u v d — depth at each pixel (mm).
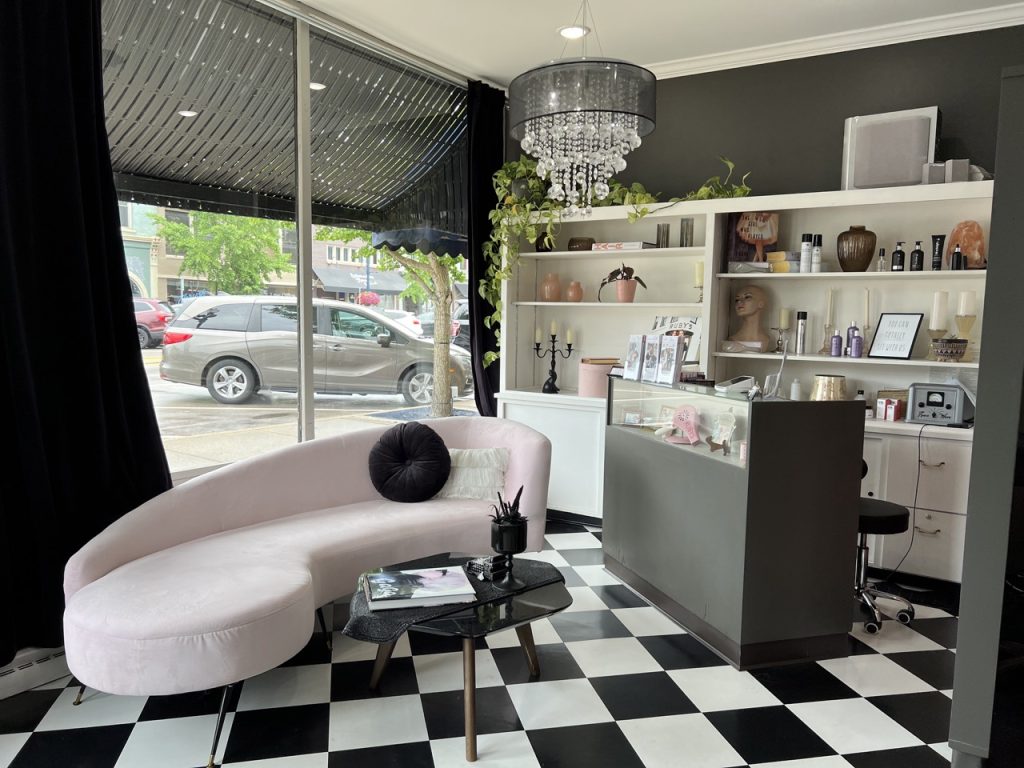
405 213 4668
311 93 4047
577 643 3070
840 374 4324
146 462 3012
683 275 4805
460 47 4395
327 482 3518
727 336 4559
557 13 3885
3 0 2461
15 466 2604
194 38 3434
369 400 4465
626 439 3652
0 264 2459
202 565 2627
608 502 3869
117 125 3180
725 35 4199
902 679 2801
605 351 5117
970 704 1996
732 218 4363
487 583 2584
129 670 2178
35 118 2613
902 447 3740
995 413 1924
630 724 2463
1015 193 1880
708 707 2576
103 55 3109
